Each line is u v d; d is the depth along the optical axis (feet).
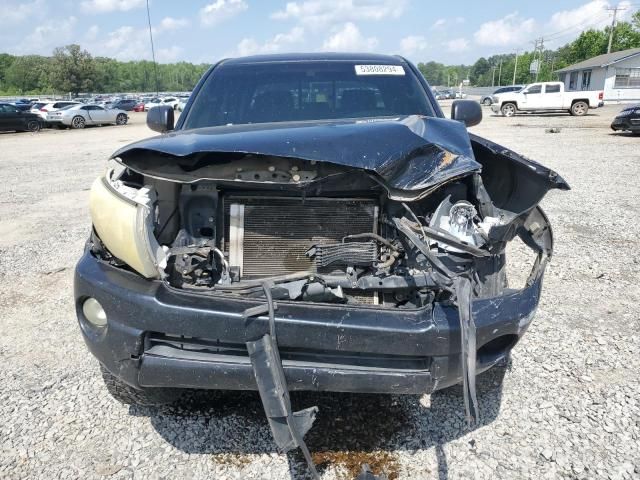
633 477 7.80
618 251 17.92
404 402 9.75
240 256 8.63
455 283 7.30
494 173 9.53
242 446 8.65
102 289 7.92
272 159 8.16
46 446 8.66
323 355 7.50
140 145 8.45
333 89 12.92
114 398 9.85
